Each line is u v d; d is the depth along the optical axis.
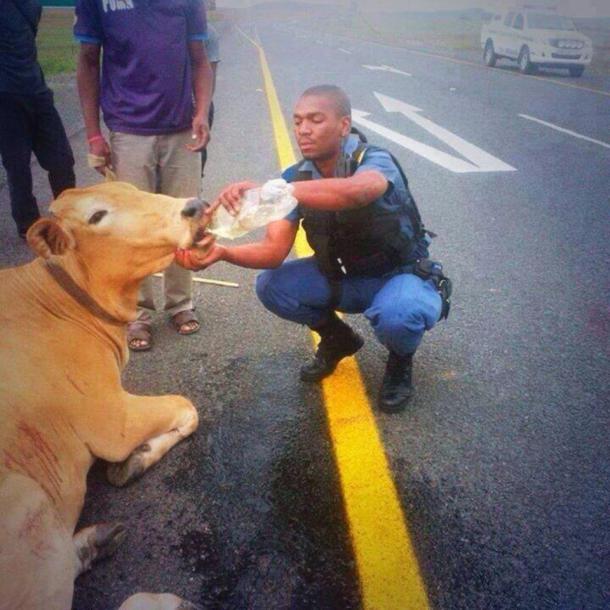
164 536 2.37
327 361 3.30
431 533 2.38
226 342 3.71
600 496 2.57
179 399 2.85
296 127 2.58
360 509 2.49
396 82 15.51
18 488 1.85
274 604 2.10
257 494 2.57
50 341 2.32
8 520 1.76
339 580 2.18
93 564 2.24
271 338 3.77
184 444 2.85
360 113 10.84
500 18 19.98
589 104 12.84
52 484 2.11
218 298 4.27
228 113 10.96
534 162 8.00
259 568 2.23
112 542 2.27
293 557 2.27
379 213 2.60
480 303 4.20
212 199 6.18
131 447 2.54
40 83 4.79
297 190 2.28
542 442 2.89
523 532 2.38
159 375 3.38
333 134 2.54
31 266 2.41
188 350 3.62
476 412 3.09
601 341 3.77
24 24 4.56
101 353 2.49
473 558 2.27
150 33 3.23
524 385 3.32
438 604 2.10
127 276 2.46
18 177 4.85
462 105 12.19
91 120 3.46
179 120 3.47
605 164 7.96
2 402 2.05
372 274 2.87
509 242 5.29
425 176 7.25
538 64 17.70
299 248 4.92
